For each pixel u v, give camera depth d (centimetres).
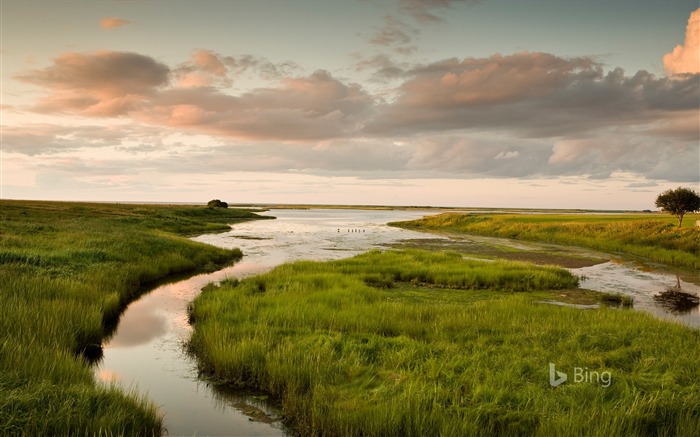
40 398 772
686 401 848
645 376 997
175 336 1496
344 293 1888
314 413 865
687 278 2872
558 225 6112
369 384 984
